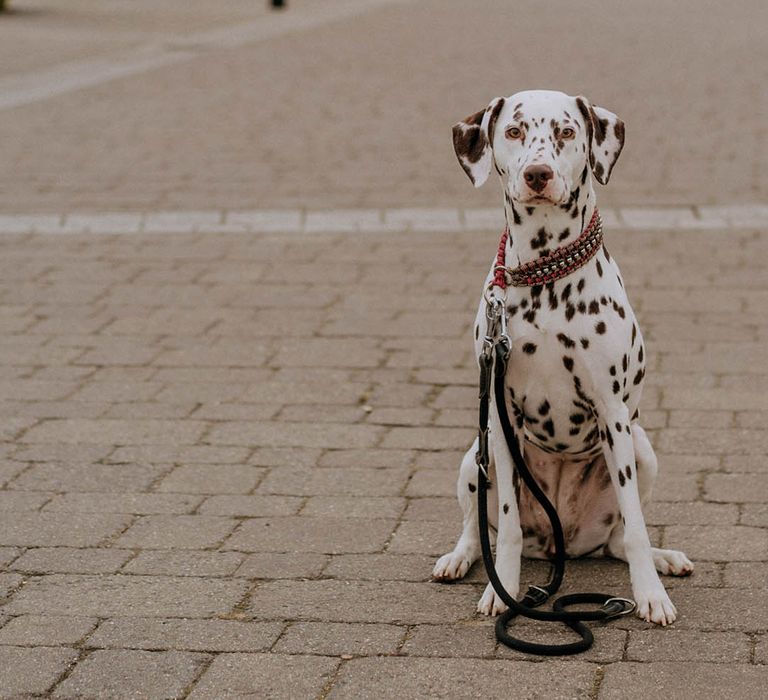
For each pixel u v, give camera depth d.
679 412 4.41
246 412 4.49
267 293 5.40
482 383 3.50
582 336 3.46
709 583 3.61
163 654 3.42
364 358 4.84
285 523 3.90
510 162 3.43
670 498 3.96
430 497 4.01
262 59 12.08
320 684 3.32
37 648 3.44
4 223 6.50
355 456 4.22
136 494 4.04
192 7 17.38
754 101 9.32
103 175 7.44
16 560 3.76
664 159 7.50
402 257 5.84
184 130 8.72
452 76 10.73
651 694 3.27
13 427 4.41
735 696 3.26
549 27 14.40
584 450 3.59
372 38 13.59
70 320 5.20
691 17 15.41
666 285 5.35
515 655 3.39
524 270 3.46
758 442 4.23
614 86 10.05
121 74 11.23
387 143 8.13
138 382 4.70
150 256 5.96
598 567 3.71
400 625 3.50
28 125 8.98
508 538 3.54
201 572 3.70
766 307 5.14
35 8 17.03
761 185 6.86
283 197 6.87
